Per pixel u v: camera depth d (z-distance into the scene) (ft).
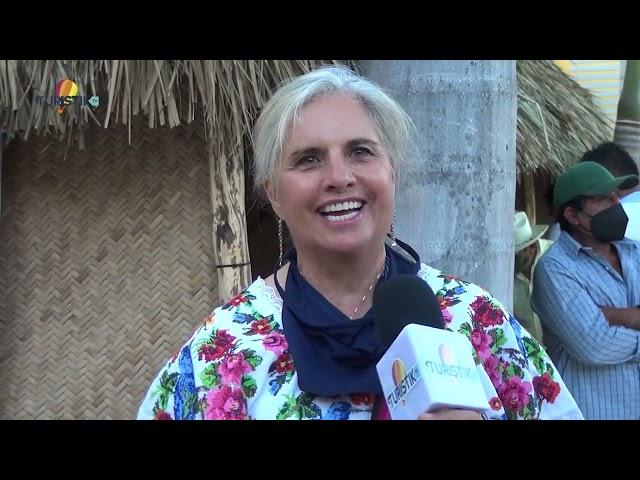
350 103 4.63
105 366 8.95
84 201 9.18
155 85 8.05
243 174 8.81
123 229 9.13
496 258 6.84
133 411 8.88
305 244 4.68
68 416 8.88
